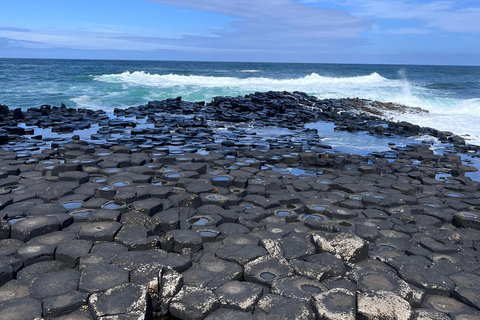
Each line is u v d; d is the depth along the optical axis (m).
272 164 11.98
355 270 5.08
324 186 9.30
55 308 4.02
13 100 26.50
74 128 17.14
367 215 7.55
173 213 6.71
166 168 10.11
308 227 6.92
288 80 45.56
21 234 5.66
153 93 31.89
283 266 5.19
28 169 9.88
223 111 23.45
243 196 8.45
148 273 4.66
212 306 4.32
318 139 16.56
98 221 6.18
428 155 13.28
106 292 4.25
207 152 13.20
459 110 27.00
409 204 8.41
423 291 4.70
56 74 49.44
